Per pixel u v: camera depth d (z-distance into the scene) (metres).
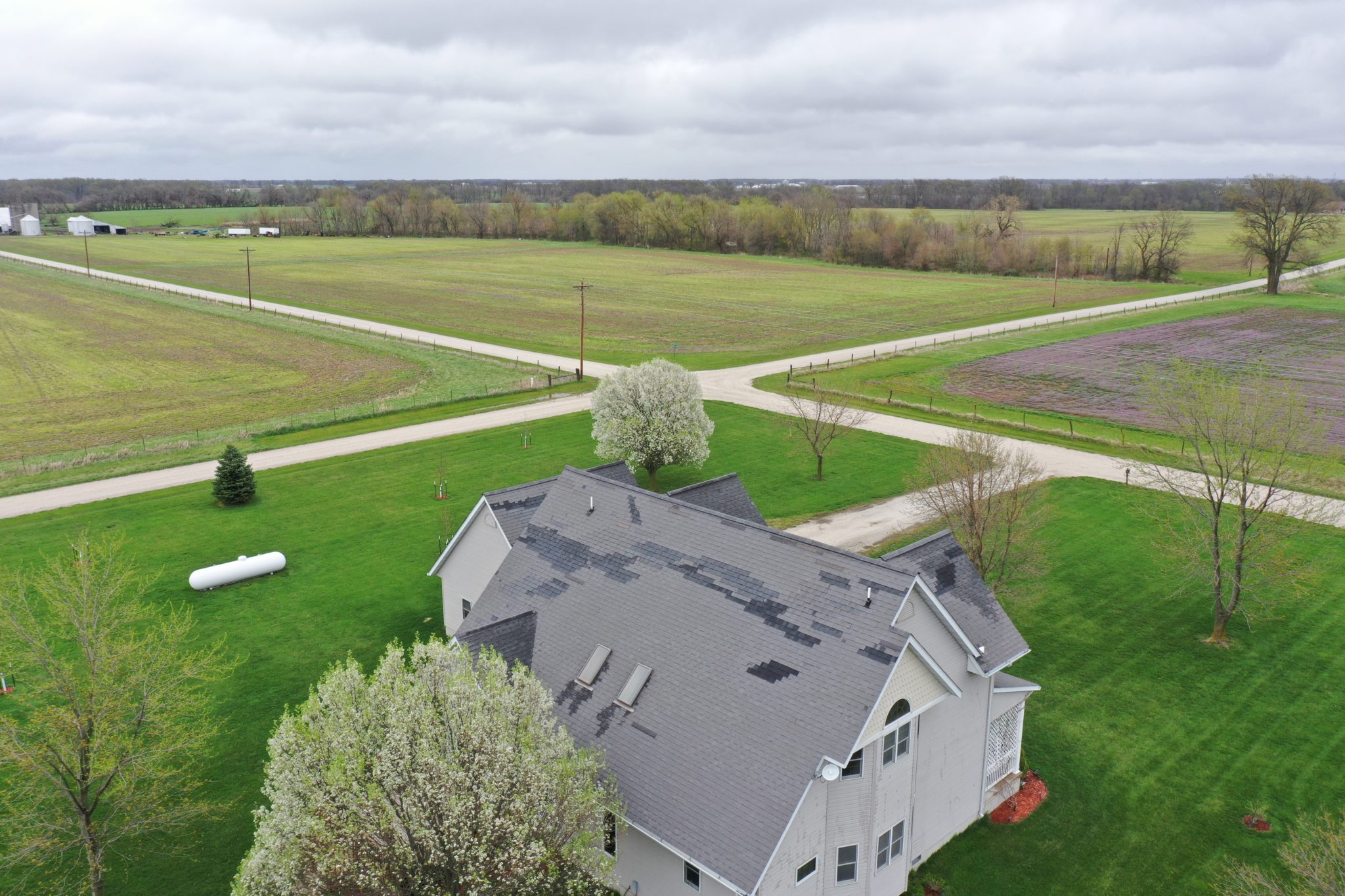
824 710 23.33
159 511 54.66
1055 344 112.62
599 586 30.45
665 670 26.59
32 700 33.97
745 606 27.06
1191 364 100.31
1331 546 49.53
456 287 167.75
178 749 27.80
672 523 31.20
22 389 88.44
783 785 22.47
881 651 23.70
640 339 116.25
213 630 40.12
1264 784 30.58
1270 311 135.62
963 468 43.84
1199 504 51.31
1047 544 49.97
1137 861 27.30
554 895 22.83
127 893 25.91
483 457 65.19
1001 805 29.88
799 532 51.50
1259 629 40.88
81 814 24.03
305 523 52.91
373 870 19.92
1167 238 180.00
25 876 26.23
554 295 158.38
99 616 25.84
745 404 80.38
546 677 28.39
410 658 37.41
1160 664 38.16
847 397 82.06
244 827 28.48
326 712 24.28
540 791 21.25
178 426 75.38
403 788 20.83
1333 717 34.28
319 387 89.56
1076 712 34.75
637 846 24.53
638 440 57.66
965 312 139.75
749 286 172.50
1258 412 43.88
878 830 24.86
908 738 25.30
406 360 101.69
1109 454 66.81
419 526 52.56
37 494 57.53
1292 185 152.12
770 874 22.14
